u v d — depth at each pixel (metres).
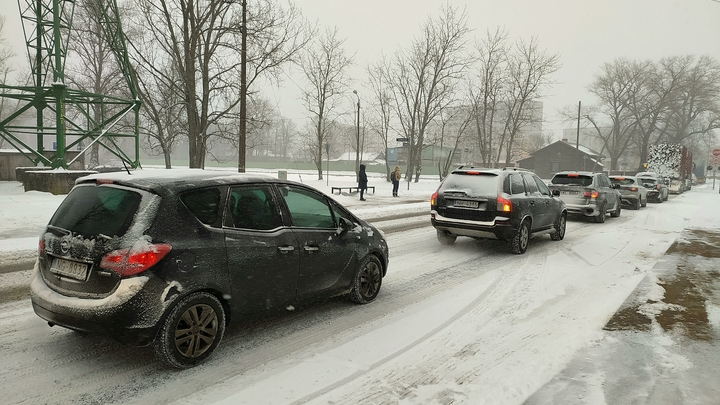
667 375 3.61
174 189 3.65
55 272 3.61
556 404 3.15
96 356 3.83
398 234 11.16
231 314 3.94
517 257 8.58
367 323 4.82
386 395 3.28
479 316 5.11
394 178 23.42
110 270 3.31
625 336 4.46
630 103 64.38
